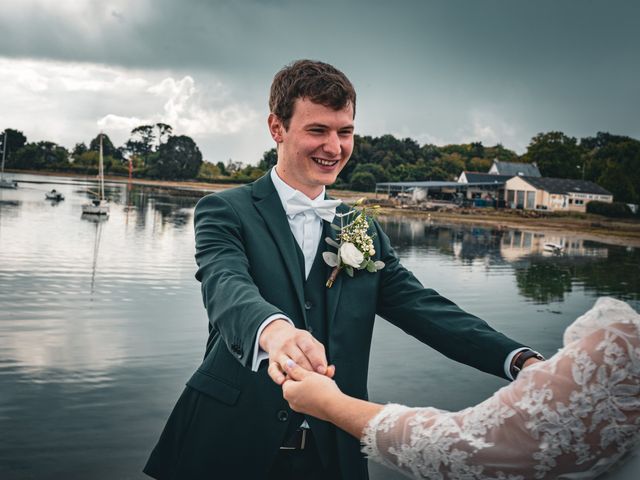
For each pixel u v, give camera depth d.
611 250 35.12
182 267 18.81
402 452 1.07
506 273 21.66
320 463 1.77
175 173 130.25
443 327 1.76
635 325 0.98
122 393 7.13
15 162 137.25
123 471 5.14
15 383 7.37
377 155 99.81
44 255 19.97
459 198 75.38
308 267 1.89
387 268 1.96
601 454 0.99
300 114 1.75
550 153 95.00
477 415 1.04
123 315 11.50
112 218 37.94
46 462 5.25
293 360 1.23
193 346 9.34
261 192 1.90
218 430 1.75
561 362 1.00
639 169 84.88
